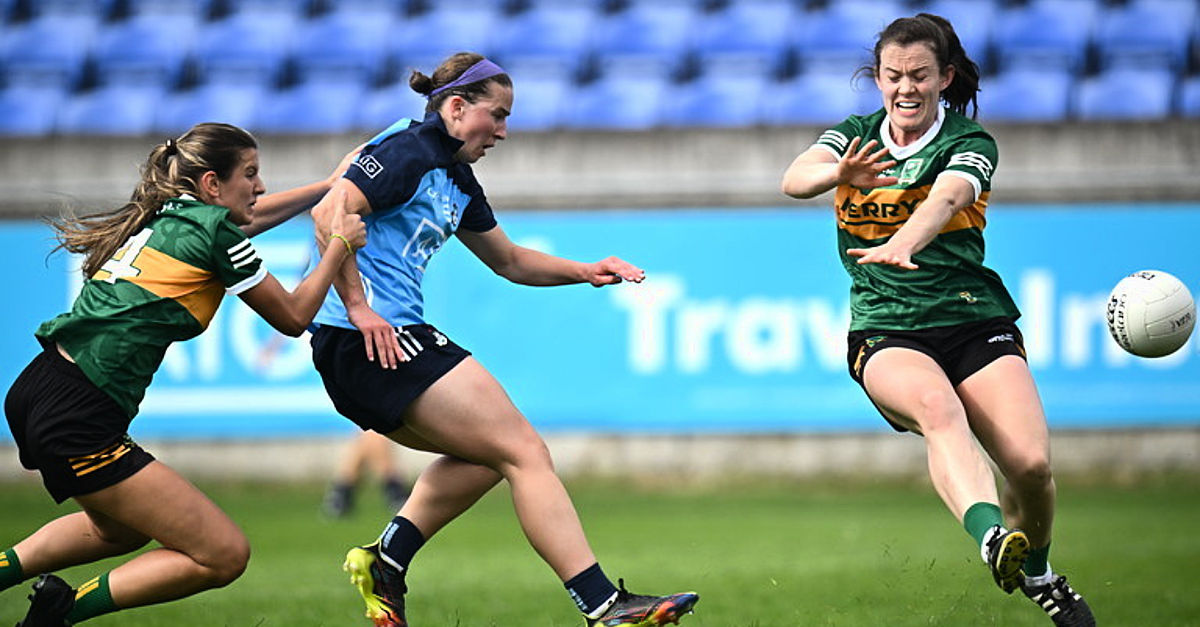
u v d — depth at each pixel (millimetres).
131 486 17000
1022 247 50750
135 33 67375
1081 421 50188
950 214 18031
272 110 64812
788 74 64688
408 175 17969
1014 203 51625
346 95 65125
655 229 51438
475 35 66562
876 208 19312
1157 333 19562
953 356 19344
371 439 46688
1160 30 63531
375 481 58250
